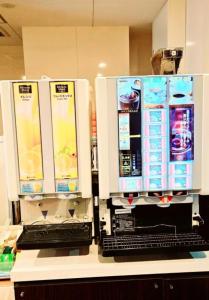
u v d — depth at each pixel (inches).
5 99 49.7
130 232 55.5
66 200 56.1
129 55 138.7
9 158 50.9
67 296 51.3
